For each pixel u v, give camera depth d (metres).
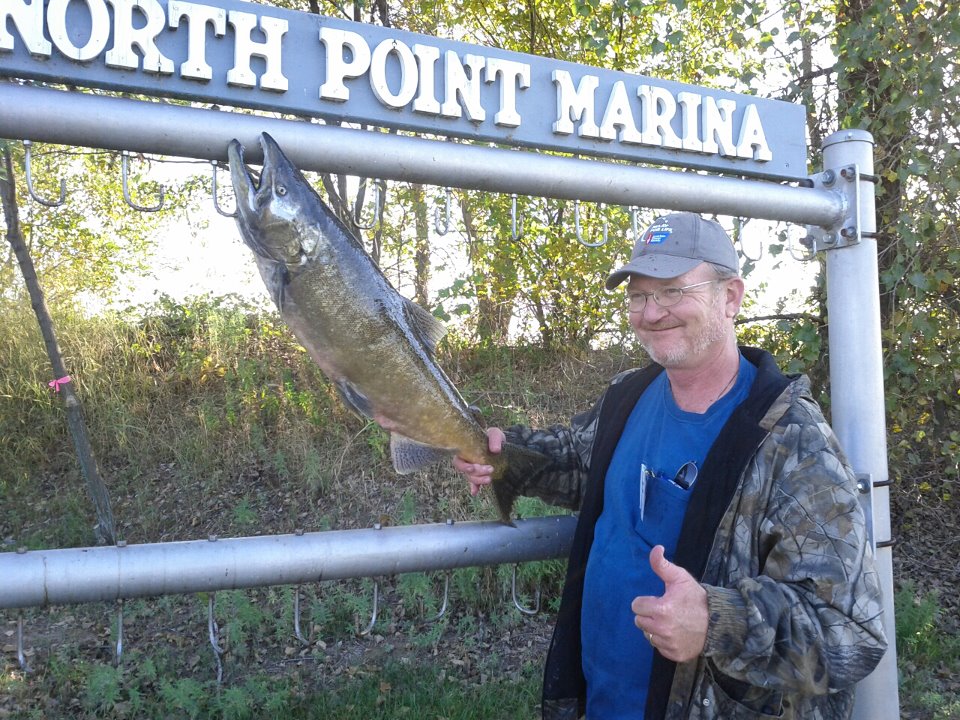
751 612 1.71
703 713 1.96
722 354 2.24
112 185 9.58
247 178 1.90
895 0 5.93
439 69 2.27
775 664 1.74
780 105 2.86
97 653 5.90
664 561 1.74
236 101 2.05
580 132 2.47
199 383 9.77
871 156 2.95
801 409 2.03
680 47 8.51
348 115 2.17
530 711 5.03
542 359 9.42
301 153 2.08
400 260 9.80
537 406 8.47
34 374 9.59
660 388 2.44
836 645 1.81
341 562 2.32
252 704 4.96
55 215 10.17
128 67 1.93
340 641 6.09
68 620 6.41
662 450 2.26
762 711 1.93
